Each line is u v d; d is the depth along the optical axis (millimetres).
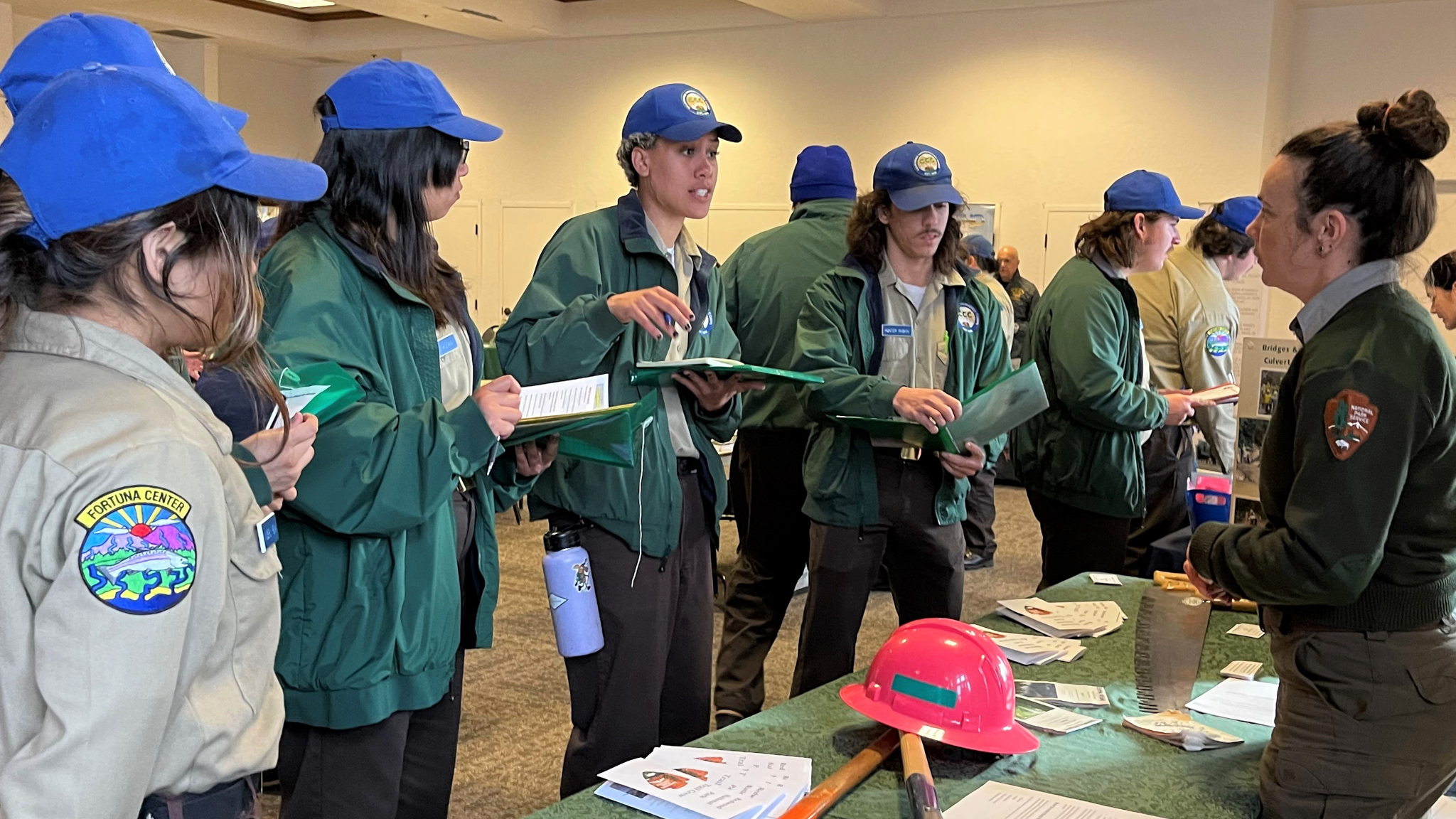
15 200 926
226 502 1032
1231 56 7688
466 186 11258
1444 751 1463
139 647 882
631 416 2053
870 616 4688
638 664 2297
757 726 1791
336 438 1540
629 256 2395
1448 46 7707
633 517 2244
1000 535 6562
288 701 1644
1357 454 1381
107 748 865
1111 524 3248
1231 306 3584
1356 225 1472
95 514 877
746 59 9539
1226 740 1781
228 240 983
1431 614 1442
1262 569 1501
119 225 930
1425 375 1389
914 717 1647
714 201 9820
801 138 9383
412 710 1735
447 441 1623
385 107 1682
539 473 2094
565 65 10469
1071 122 8289
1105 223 3188
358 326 1659
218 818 1034
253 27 11312
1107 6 8070
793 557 3508
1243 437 3240
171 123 942
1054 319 3170
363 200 1691
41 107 934
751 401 3510
